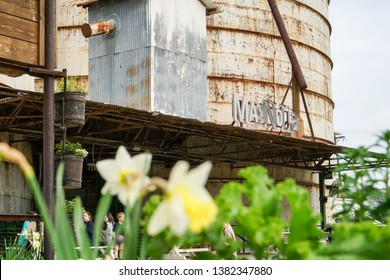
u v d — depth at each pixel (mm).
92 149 24766
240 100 25594
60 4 33125
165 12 24500
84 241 2350
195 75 25516
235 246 2279
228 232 10172
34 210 24031
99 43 25109
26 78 23266
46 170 11383
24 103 18500
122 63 24453
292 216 2221
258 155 31609
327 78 40125
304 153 32125
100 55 25047
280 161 33906
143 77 23859
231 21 34125
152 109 23531
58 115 14125
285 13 36500
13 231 17969
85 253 2328
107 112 20406
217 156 28875
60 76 11781
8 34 11328
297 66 29281
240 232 2283
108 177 1883
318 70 38750
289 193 2221
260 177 2250
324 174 34594
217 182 31938
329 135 39625
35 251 11648
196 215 1581
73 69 32656
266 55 34906
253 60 34406
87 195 30484
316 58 38594
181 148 25969
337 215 3480
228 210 2148
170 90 24359
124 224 2348
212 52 33531
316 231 2223
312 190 35938
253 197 2211
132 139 25312
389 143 3512
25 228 14969
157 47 24031
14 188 21734
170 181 1615
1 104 20266
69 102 14102
